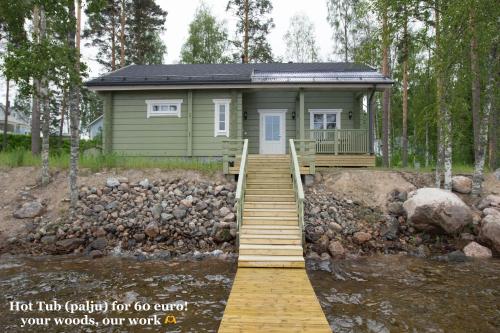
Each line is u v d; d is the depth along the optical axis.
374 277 7.51
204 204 10.46
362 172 12.17
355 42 24.50
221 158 15.13
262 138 16.42
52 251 9.13
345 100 16.08
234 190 11.12
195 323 5.40
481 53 10.54
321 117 16.19
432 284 7.08
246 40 24.89
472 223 9.74
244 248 7.84
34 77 9.88
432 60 10.53
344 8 25.28
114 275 7.59
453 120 11.34
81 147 24.62
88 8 10.19
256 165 12.17
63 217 10.09
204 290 6.75
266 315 5.10
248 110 16.48
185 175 12.02
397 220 10.01
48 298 6.38
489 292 6.65
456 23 9.62
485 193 11.12
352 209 10.50
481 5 9.15
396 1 10.24
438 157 11.38
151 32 26.36
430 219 9.36
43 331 5.20
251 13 25.14
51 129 36.88
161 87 14.59
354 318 5.58
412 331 5.17
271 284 6.36
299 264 7.36
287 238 8.22
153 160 14.04
